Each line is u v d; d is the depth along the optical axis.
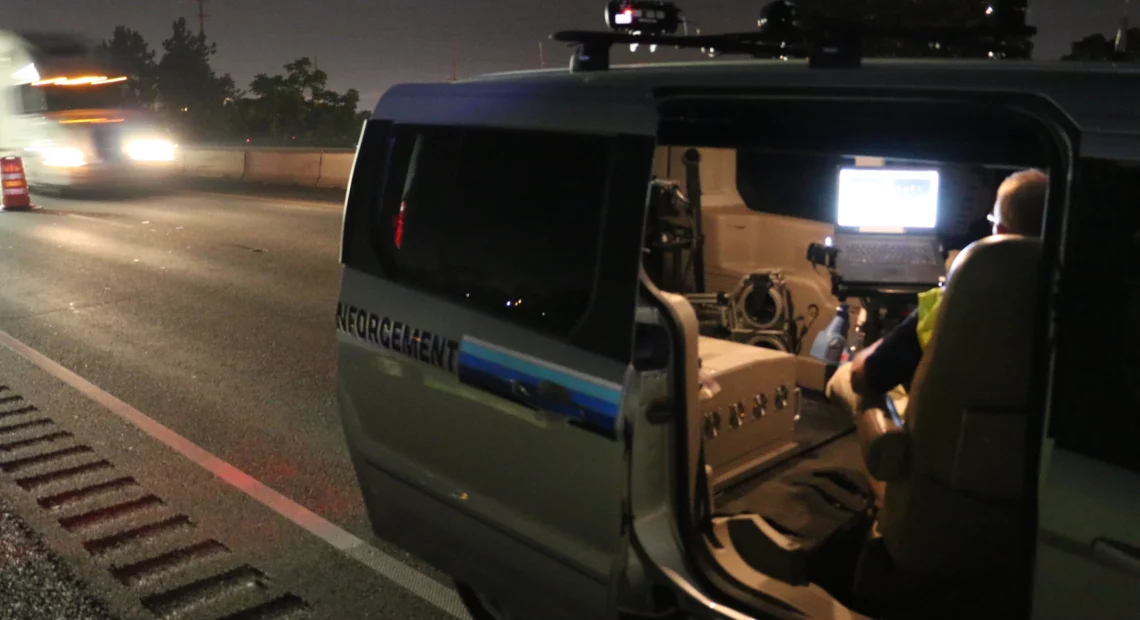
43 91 21.48
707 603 2.42
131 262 11.98
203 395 6.58
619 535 2.46
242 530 4.57
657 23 2.94
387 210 3.14
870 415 2.83
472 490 2.88
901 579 2.71
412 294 3.01
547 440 2.59
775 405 3.79
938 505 2.58
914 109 2.28
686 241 4.61
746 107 2.42
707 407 3.39
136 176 23.02
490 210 2.79
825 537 3.02
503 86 2.86
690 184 4.90
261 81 45.44
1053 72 2.01
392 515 3.27
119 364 7.35
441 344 2.88
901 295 3.96
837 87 2.24
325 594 4.00
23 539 4.45
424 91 3.13
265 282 10.63
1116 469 1.86
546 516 2.65
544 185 2.65
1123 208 1.86
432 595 4.00
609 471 2.43
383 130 3.20
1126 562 1.83
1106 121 1.90
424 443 3.03
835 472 3.57
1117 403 1.86
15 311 9.21
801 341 4.82
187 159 26.75
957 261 2.43
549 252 2.61
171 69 53.62
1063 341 1.92
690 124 3.07
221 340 8.05
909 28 2.34
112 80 22.55
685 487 2.54
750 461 3.69
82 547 4.39
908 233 4.07
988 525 2.52
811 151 3.07
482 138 2.85
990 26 2.38
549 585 2.72
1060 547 1.92
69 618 3.79
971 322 2.39
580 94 2.61
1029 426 1.99
